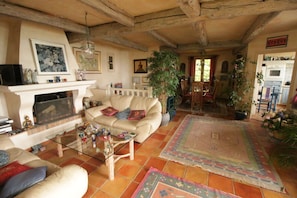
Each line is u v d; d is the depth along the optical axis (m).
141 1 2.08
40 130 2.74
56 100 3.06
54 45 3.00
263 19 2.36
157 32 3.58
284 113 2.79
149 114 3.00
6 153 1.67
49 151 2.52
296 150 2.19
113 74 5.49
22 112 2.57
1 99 2.70
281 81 5.49
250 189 1.72
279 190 1.71
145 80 5.69
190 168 2.09
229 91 4.88
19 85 2.35
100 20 2.83
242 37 4.10
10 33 2.68
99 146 2.09
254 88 4.05
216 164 2.17
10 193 1.10
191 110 5.07
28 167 1.46
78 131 2.38
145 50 5.28
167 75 3.52
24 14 2.18
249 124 3.71
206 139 2.93
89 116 3.15
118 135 2.31
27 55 2.60
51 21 2.51
